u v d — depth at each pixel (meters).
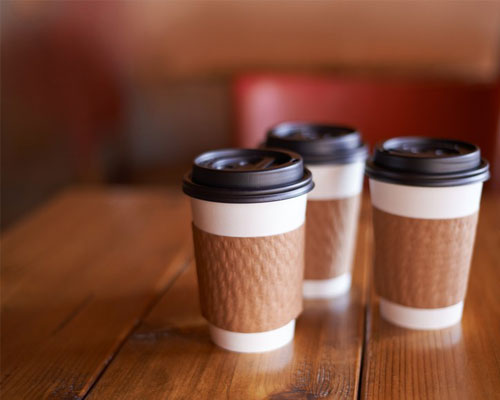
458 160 0.53
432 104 1.20
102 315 0.61
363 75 2.01
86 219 0.86
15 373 0.53
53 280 0.68
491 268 0.69
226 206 0.50
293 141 0.60
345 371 0.52
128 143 2.26
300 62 2.05
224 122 2.20
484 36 1.88
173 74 2.16
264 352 0.55
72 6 2.04
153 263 0.72
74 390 0.51
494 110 1.15
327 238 0.62
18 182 2.14
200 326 0.59
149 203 0.92
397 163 0.54
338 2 1.95
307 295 0.63
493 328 0.57
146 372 0.53
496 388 0.50
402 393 0.50
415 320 0.57
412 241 0.55
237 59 2.09
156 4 2.07
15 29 2.00
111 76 2.17
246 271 0.52
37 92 2.09
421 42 1.94
